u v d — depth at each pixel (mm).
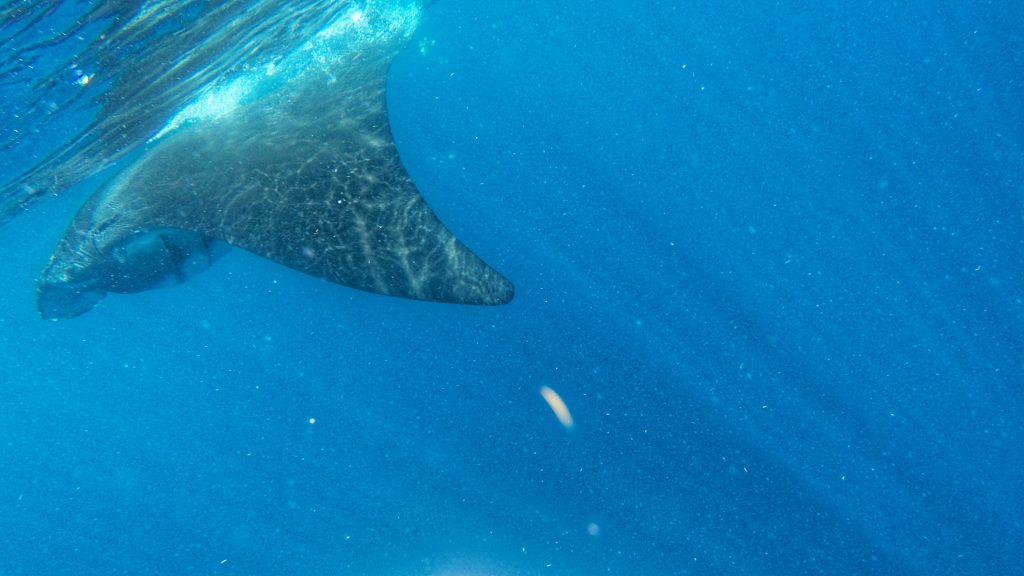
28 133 5992
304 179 4996
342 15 7180
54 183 7707
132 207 5598
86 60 5109
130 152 7570
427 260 4113
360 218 4504
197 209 5090
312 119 5961
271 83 6973
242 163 5496
